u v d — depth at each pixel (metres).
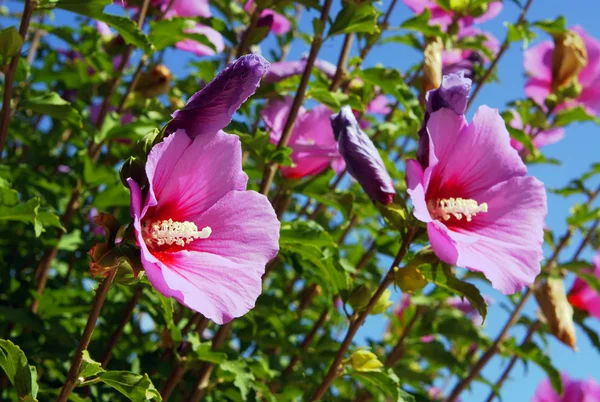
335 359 0.68
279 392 0.87
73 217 0.89
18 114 1.07
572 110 1.00
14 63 0.71
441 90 0.62
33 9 0.71
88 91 0.95
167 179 0.55
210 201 0.56
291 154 0.77
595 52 1.05
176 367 0.74
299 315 0.94
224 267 0.55
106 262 0.54
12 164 0.92
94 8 0.71
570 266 0.98
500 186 0.63
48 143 0.96
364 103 0.90
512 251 0.61
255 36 0.84
